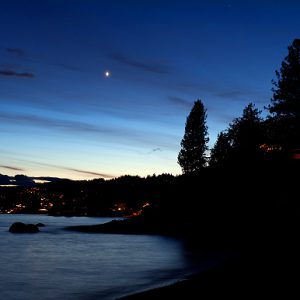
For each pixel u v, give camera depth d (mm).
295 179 53188
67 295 18156
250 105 72625
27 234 65500
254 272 18922
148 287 19719
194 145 83062
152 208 81125
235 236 48281
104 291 18984
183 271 25203
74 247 43312
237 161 67938
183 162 83625
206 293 15625
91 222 136500
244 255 27812
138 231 68812
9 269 26828
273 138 56438
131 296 16422
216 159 80625
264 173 58688
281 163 57688
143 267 27641
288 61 54406
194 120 83688
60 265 28969
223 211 59500
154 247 42938
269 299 14164
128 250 39875
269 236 39375
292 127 53625
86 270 26359
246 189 58969
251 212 52688
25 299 17375
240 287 16109
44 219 165750
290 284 15852
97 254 36312
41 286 20391
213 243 45188
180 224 66062
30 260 31938
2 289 19609
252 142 66000
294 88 53750
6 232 69812
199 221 62812
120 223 79250
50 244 46938
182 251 38062
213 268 22328
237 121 75125
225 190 64188
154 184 182750
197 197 70812
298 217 43219
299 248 26234
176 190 80188
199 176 77125
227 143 78625
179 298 15289
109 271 25797
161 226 69250
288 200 49000
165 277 22953
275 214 47312
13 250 39531
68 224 115625
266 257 23781
